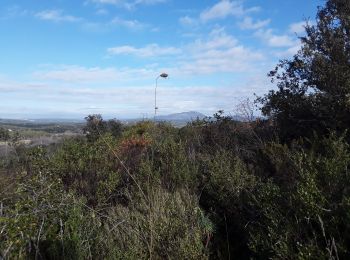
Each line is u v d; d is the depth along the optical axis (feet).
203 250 16.78
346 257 12.74
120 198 21.81
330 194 14.35
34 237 14.74
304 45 25.20
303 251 12.78
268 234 14.14
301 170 15.53
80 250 14.82
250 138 27.17
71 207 17.52
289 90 25.62
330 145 17.76
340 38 24.22
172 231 16.84
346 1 24.72
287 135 25.25
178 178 21.99
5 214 16.03
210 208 19.13
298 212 14.24
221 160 22.66
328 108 22.99
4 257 13.23
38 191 17.75
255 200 16.51
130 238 16.81
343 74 22.94
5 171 23.03
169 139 29.40
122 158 25.50
